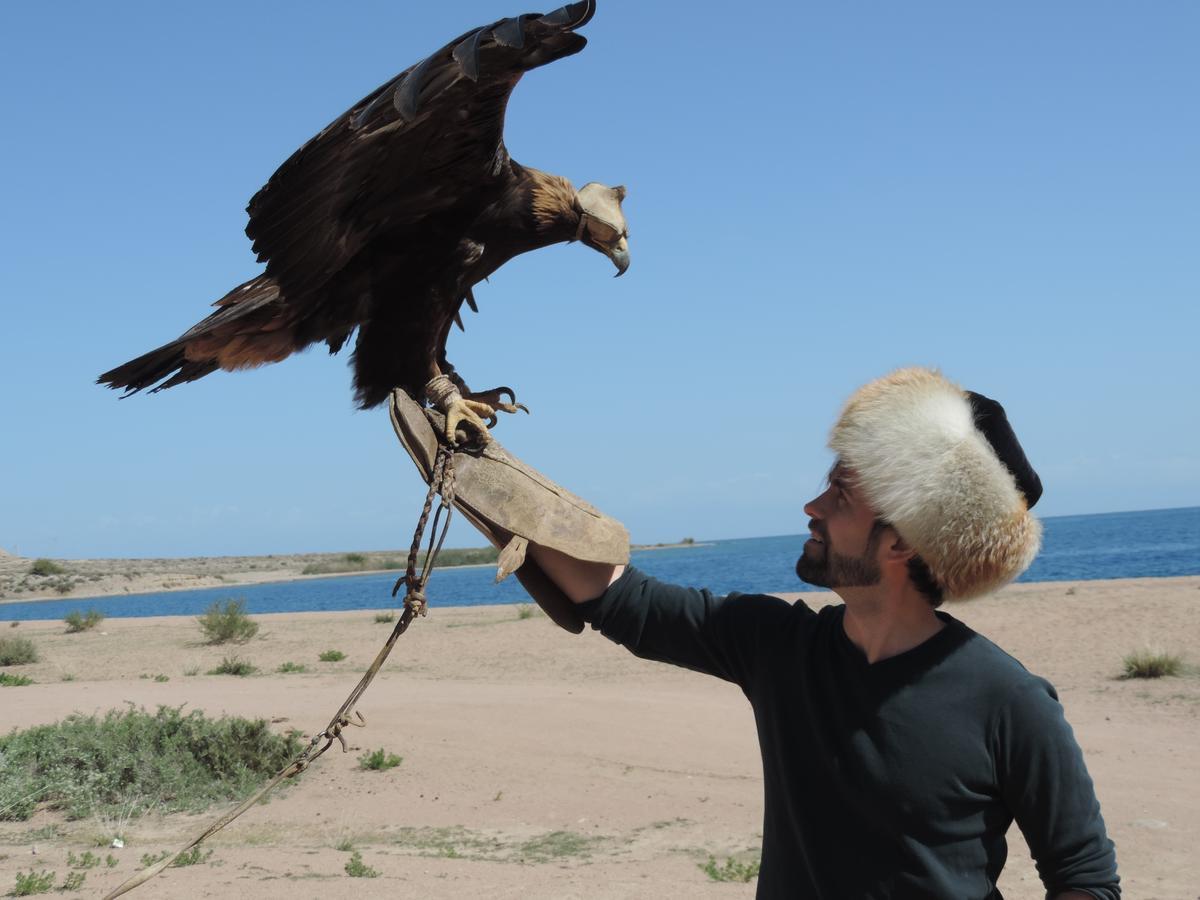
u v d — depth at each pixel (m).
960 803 1.88
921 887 1.89
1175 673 16.47
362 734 12.77
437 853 8.45
